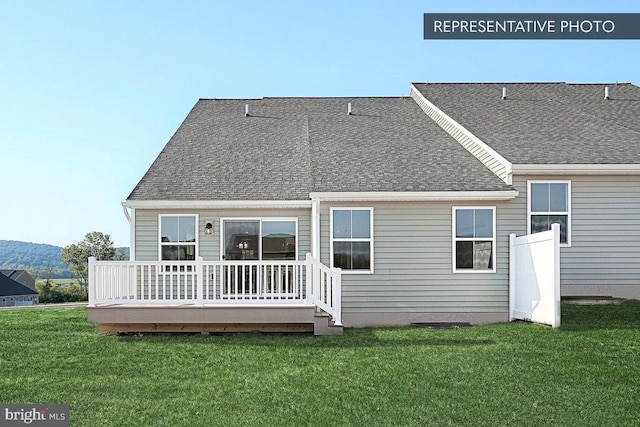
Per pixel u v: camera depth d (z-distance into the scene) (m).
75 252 59.81
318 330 13.53
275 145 19.03
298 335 13.62
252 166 17.56
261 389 9.35
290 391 9.23
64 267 65.00
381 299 15.38
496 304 15.41
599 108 20.42
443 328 14.37
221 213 15.96
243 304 13.70
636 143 16.88
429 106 21.19
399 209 15.48
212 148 18.88
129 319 13.53
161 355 11.58
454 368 10.26
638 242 16.03
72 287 63.47
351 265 15.41
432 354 11.27
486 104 20.97
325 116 21.52
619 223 16.05
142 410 8.54
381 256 15.42
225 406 8.63
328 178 16.02
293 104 22.95
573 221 15.98
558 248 13.35
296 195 15.91
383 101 23.25
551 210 15.94
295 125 20.67
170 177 16.89
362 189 15.32
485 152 16.88
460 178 15.96
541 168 15.50
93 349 12.12
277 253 15.95
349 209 15.45
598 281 16.02
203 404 8.73
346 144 18.61
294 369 10.45
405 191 15.21
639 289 16.05
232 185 16.45
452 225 15.48
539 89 22.92
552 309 13.39
